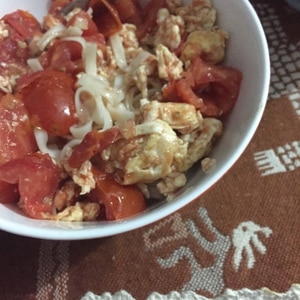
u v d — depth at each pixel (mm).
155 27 300
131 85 285
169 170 257
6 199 256
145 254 272
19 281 270
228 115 271
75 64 285
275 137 299
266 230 275
